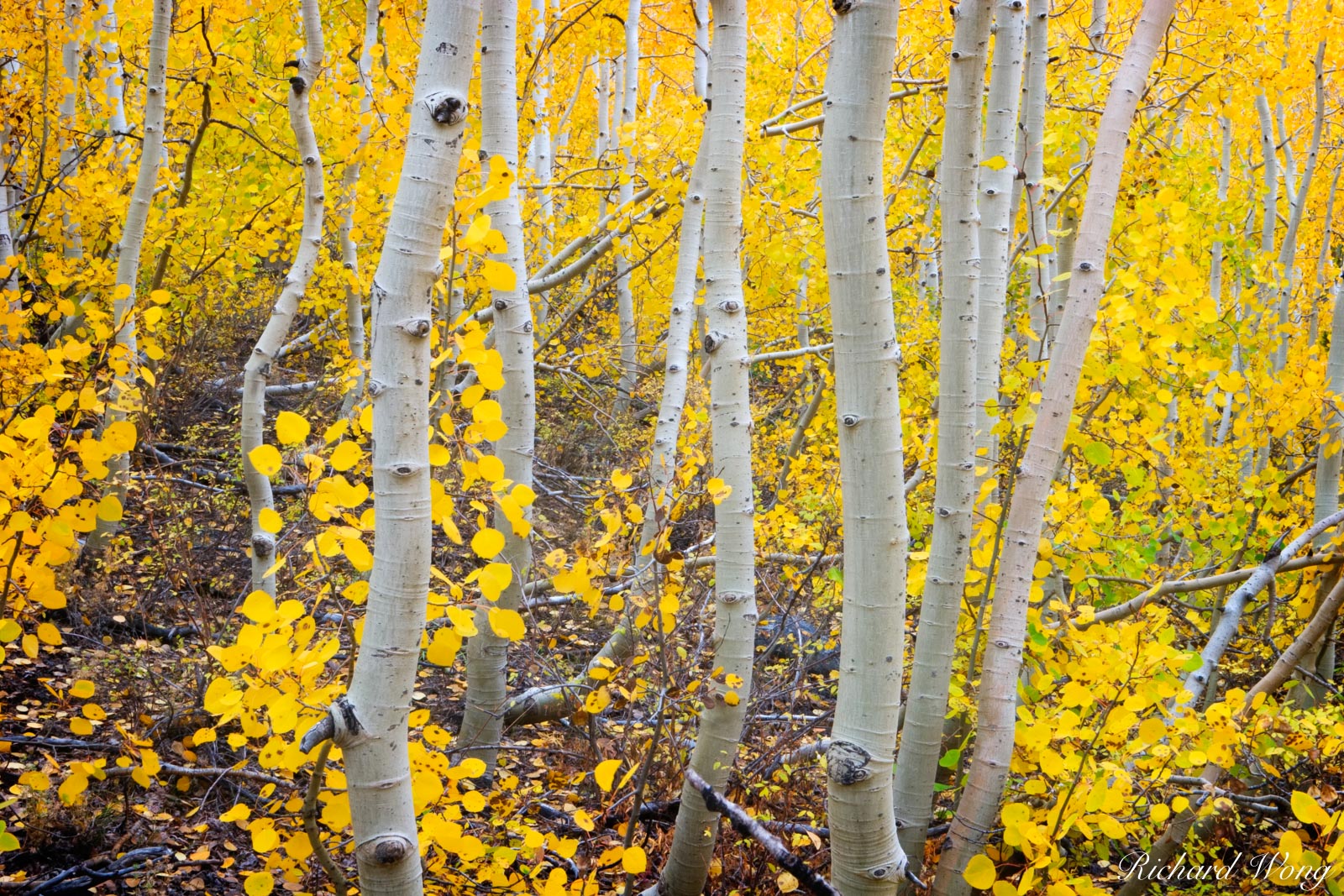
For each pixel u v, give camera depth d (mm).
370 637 1469
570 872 2533
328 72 5477
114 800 2957
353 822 1484
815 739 3523
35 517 2076
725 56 2541
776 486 5980
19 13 4688
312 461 1639
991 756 2111
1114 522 4043
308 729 1557
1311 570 4004
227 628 4043
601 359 7227
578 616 4613
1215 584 3770
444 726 3951
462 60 1444
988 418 2863
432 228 1452
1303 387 4031
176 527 4641
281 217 6145
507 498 1690
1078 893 1933
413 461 1468
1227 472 4730
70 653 3979
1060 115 5098
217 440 6824
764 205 5496
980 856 1898
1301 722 2654
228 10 4469
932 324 5602
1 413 2383
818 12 8430
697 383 4559
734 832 2727
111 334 2381
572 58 11211
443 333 2006
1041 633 2705
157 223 5316
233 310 8125
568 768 3232
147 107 4316
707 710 2453
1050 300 4020
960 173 2354
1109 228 2066
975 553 2818
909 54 6551
